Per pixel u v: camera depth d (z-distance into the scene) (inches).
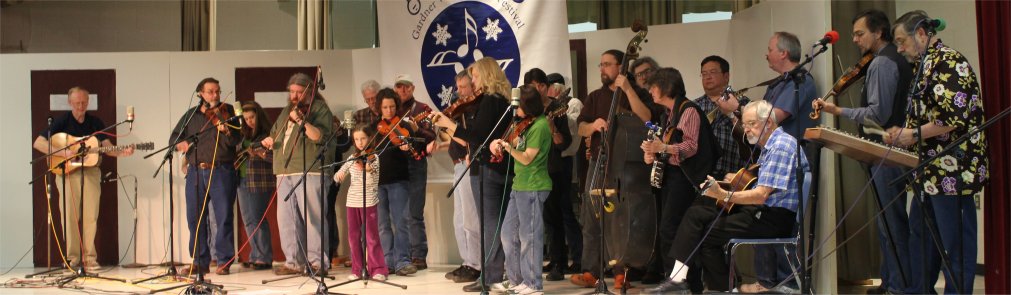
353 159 213.9
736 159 216.1
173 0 341.1
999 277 170.4
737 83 251.3
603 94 225.6
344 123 214.7
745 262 235.6
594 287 216.8
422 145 252.2
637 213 202.2
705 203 191.2
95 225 285.4
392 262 249.4
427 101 260.1
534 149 193.0
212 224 278.4
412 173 258.4
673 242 190.2
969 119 168.2
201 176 263.9
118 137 291.0
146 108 291.4
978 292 196.1
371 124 257.1
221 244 263.4
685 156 194.7
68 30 344.2
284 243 256.2
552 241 236.8
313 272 251.6
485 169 201.3
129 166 291.9
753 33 237.1
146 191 291.9
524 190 195.2
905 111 177.9
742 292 192.9
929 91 171.9
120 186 291.9
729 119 217.0
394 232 256.7
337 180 239.0
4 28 345.1
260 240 272.4
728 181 187.8
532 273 196.4
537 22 248.4
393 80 264.4
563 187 240.5
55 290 229.9
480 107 200.1
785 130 195.0
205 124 264.5
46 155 255.4
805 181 184.1
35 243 291.6
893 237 184.9
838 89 188.1
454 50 257.1
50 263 290.8
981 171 170.7
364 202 217.0
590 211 215.9
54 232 271.7
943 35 230.8
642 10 303.3
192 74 291.3
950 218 171.9
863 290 209.6
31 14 345.7
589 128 220.7
